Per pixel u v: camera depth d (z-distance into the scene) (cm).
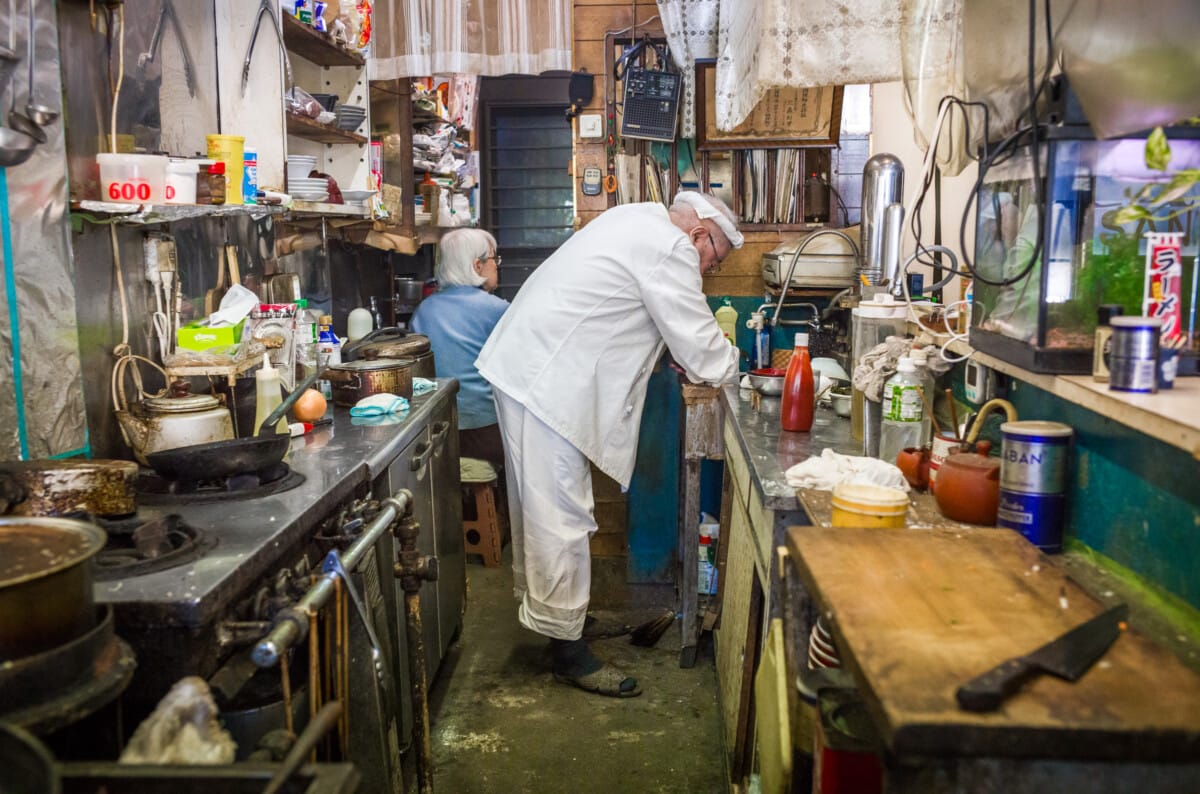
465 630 352
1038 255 146
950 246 285
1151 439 125
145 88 223
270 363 252
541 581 295
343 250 422
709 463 369
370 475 212
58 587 102
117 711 127
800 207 402
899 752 79
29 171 173
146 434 193
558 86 695
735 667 233
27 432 174
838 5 235
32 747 80
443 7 362
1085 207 142
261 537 153
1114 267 143
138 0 219
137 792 91
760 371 300
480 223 703
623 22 405
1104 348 137
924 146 230
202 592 128
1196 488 114
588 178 413
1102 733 78
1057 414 160
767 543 191
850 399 266
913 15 225
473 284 430
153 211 189
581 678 302
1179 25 118
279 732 112
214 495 177
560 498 293
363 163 362
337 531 182
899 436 203
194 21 251
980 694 80
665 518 379
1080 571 137
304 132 331
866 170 291
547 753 265
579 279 286
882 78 237
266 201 246
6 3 167
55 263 181
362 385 286
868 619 99
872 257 291
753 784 181
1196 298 140
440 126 496
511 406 294
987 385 196
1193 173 128
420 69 367
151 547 147
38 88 175
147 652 128
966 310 218
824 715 118
